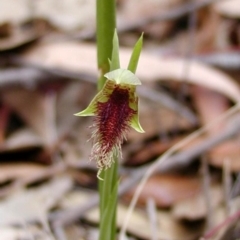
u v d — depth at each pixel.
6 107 0.36
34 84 0.36
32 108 0.36
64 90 0.38
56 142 0.34
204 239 0.25
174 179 0.31
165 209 0.30
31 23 0.42
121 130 0.17
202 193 0.30
